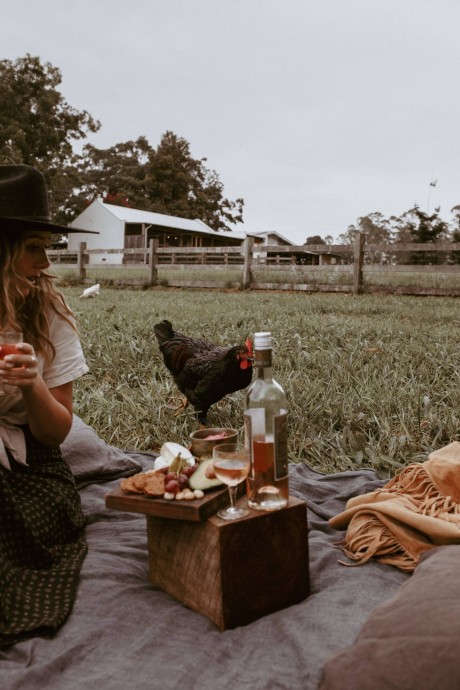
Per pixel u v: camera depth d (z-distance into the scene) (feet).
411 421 12.72
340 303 38.96
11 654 5.84
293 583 6.71
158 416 13.73
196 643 5.95
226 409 14.94
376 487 9.82
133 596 6.77
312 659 5.48
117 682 5.31
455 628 4.93
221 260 125.08
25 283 7.23
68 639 5.98
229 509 6.56
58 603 6.49
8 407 7.41
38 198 7.22
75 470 10.19
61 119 171.12
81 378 17.17
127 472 10.62
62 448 10.36
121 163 267.80
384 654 4.98
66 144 176.14
